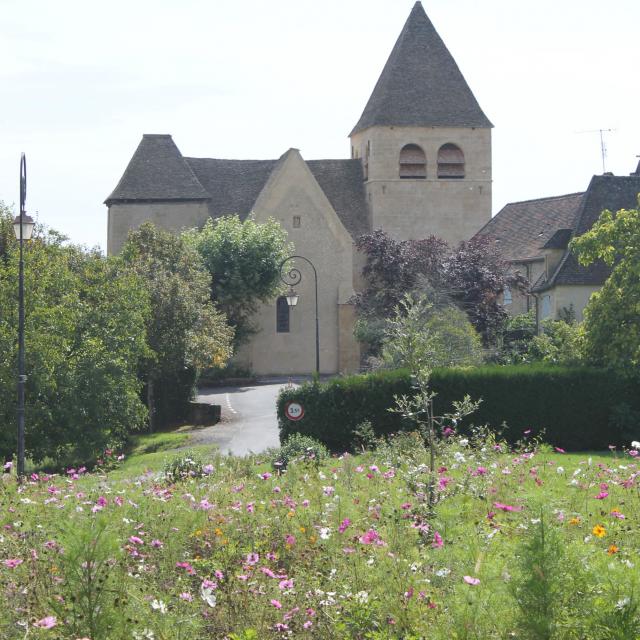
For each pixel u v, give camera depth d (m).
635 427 32.59
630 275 33.41
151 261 49.00
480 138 78.12
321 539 12.19
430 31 80.00
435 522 12.87
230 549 11.81
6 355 32.62
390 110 77.69
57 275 35.56
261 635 9.16
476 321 57.59
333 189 79.94
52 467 33.56
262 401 51.19
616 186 56.78
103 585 8.69
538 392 32.41
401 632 9.13
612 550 10.98
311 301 71.94
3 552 11.47
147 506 13.88
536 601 8.34
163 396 47.31
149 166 73.81
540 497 13.63
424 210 77.94
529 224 69.25
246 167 77.56
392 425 31.73
